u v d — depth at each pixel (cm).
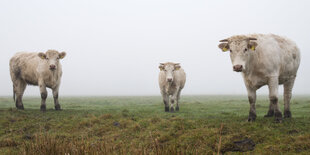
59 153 552
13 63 1551
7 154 646
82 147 552
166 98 1454
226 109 1520
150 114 1238
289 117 1018
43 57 1400
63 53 1450
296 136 677
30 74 1477
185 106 1791
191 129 841
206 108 1589
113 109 1577
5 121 1026
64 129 931
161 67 1422
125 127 931
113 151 633
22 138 813
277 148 609
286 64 945
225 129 793
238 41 864
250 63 891
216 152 624
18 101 1549
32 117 1148
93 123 1001
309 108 1432
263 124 840
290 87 1034
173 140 738
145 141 748
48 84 1437
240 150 634
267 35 950
